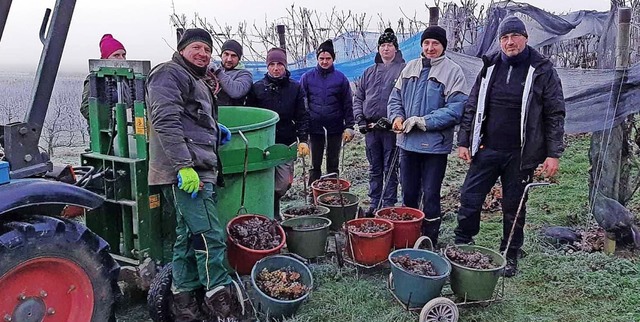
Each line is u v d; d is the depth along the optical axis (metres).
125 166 3.05
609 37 4.43
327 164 5.37
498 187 5.55
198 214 2.74
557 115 3.52
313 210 3.99
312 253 3.54
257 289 2.94
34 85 2.35
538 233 4.42
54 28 2.36
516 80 3.56
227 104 4.39
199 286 2.93
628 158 4.18
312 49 9.92
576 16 5.27
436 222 3.97
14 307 2.24
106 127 3.12
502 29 3.53
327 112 5.19
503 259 3.15
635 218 4.61
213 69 4.32
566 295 3.46
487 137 3.70
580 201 5.22
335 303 3.22
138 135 2.97
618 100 3.93
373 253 3.40
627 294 3.42
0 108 6.22
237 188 3.40
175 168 2.62
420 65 3.96
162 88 2.62
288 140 4.62
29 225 2.23
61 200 2.39
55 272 2.35
